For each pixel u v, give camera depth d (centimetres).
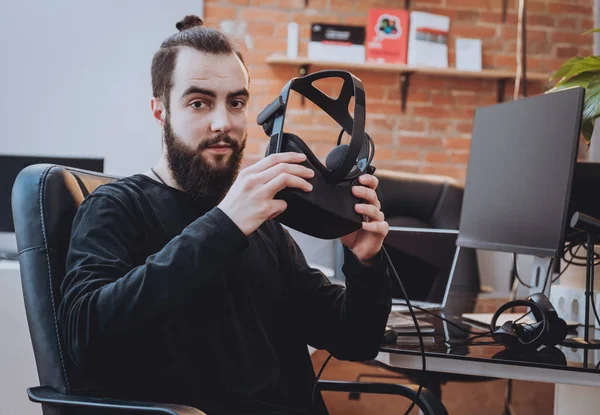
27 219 130
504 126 174
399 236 214
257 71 452
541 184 157
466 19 482
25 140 407
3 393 249
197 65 127
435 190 271
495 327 155
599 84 166
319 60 450
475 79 482
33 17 406
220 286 126
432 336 148
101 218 121
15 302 250
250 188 106
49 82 409
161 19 420
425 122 477
